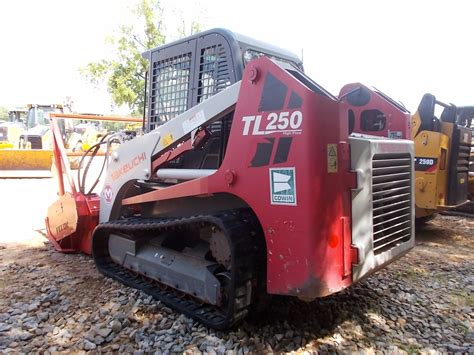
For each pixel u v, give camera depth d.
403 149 3.22
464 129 5.83
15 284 3.94
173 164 3.69
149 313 3.21
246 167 2.75
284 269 2.58
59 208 4.95
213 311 3.06
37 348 2.79
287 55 3.95
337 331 3.00
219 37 3.38
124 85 27.38
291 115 2.52
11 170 12.83
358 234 2.71
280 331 2.94
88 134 16.61
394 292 3.77
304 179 2.47
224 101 2.97
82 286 3.86
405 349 2.83
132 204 4.00
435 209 5.62
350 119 4.09
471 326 3.19
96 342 2.83
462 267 4.60
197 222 3.01
